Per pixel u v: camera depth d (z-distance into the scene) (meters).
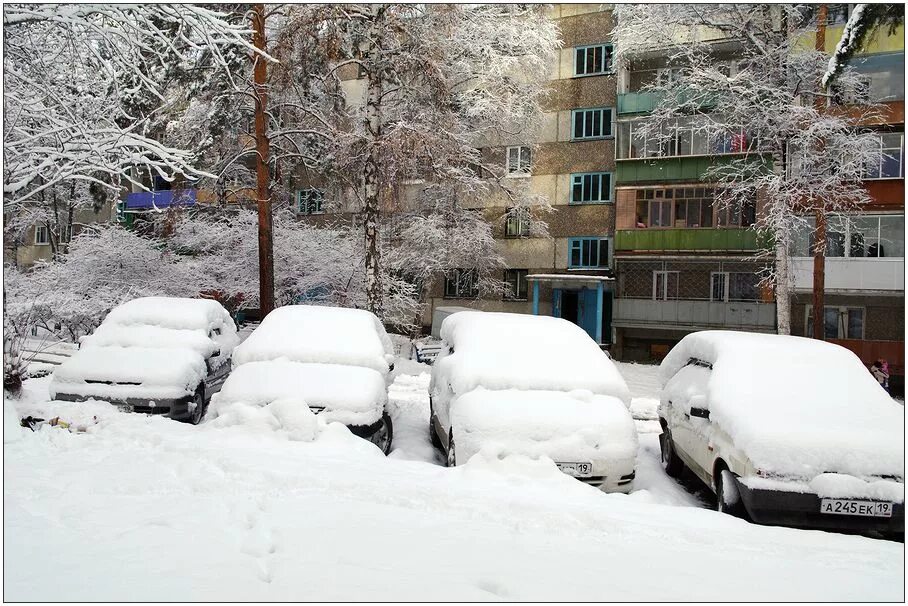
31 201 20.39
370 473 5.16
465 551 3.52
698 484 7.17
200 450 5.55
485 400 6.32
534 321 7.96
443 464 7.17
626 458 5.93
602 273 25.70
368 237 16.73
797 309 21.67
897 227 19.62
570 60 26.69
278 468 5.07
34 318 16.14
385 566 3.23
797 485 4.95
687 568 3.47
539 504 4.46
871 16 12.25
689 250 22.64
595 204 26.17
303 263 19.86
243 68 17.52
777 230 16.83
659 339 24.61
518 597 2.96
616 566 3.44
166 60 16.05
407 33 16.14
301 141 21.25
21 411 6.82
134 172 10.30
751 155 20.23
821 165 16.39
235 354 7.85
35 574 2.96
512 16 21.77
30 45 9.22
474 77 21.80
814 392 5.85
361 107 19.31
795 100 16.45
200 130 19.14
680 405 7.10
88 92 9.84
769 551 3.89
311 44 15.32
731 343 6.73
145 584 2.88
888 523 4.85
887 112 19.42
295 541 3.52
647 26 18.80
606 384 6.75
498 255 25.34
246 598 2.77
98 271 19.06
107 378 8.02
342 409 6.84
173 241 20.53
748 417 5.50
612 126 26.08
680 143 22.73
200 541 3.45
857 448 5.06
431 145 15.71
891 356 19.84
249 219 20.28
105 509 3.99
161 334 9.08
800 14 17.31
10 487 4.38
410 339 23.09
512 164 27.28
